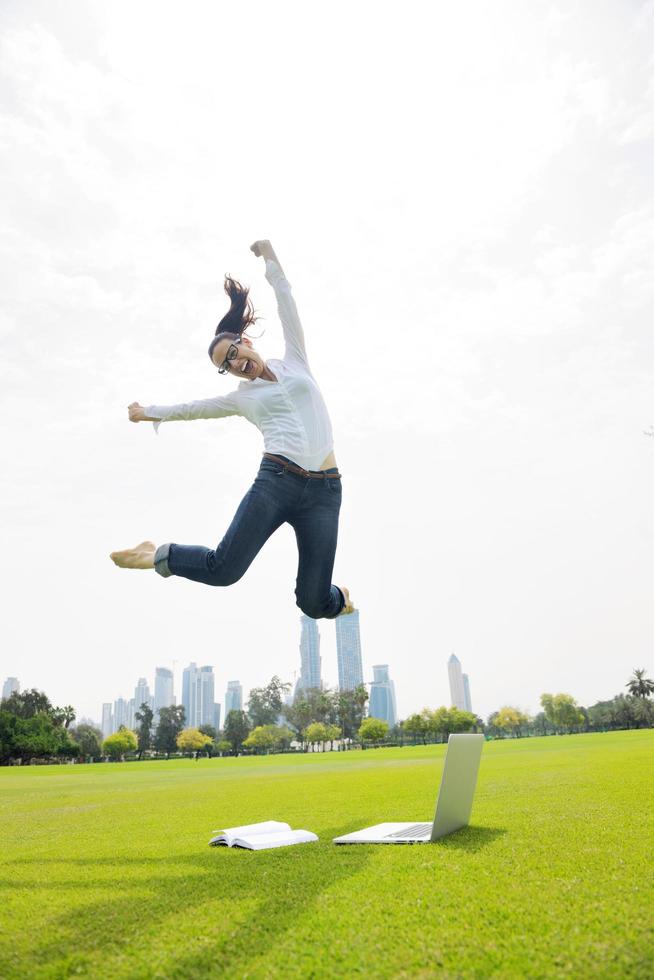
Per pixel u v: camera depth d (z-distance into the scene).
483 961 1.68
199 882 2.80
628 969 1.57
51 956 1.92
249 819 5.70
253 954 1.84
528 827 3.96
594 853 2.96
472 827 4.04
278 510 3.17
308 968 1.71
